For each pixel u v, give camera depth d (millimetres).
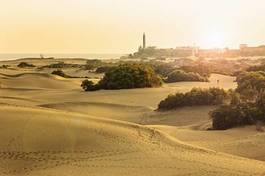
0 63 143750
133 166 13977
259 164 14562
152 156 15016
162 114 31172
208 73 74438
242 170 13625
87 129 17344
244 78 44750
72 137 16438
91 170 13594
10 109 19281
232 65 111062
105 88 48031
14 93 45875
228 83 56094
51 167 13898
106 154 15164
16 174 13250
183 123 27688
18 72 77688
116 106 35625
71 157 14781
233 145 17703
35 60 170250
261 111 22719
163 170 13578
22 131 16578
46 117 18453
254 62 130750
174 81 60188
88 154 15102
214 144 18094
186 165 14070
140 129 18328
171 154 15289
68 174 13195
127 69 48500
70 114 19656
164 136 17688
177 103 31953
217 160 14742
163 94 41562
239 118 22516
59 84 55906
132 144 16219
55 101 38781
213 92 32250
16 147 15336
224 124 22719
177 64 116438
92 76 82125
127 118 30859
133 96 40781
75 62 158125
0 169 13656
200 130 22703
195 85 52500
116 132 17344
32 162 14281
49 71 92188
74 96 42188
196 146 16953
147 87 48031
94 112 33375
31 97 41562
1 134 16172
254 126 21891
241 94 34000
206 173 13273
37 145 15602
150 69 49625
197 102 31656
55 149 15398
